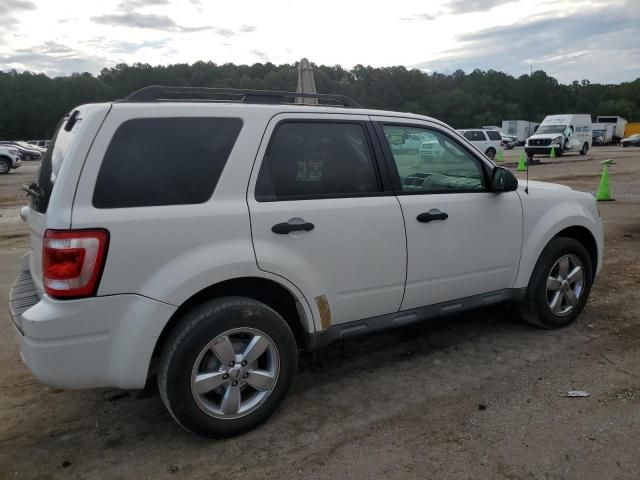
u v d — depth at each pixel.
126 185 2.79
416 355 4.20
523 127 62.56
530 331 4.60
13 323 2.90
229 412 3.06
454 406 3.40
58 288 2.63
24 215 3.43
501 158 29.86
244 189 3.08
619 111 107.44
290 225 3.16
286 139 3.28
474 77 113.75
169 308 2.82
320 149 3.39
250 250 3.03
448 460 2.85
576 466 2.77
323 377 3.88
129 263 2.74
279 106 3.29
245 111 3.16
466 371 3.89
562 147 30.69
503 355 4.14
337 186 3.44
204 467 2.87
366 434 3.12
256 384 3.14
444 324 4.84
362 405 3.46
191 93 3.18
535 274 4.42
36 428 3.28
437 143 3.93
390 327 3.75
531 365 3.95
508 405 3.39
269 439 3.11
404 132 3.82
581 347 4.24
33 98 92.62
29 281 3.43
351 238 3.41
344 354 4.27
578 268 4.63
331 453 2.96
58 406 3.53
